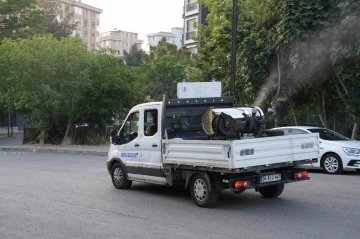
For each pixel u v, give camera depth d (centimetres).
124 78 2822
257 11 1919
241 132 998
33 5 4056
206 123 1023
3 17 4006
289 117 2394
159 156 1064
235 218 879
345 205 989
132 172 1158
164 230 795
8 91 2738
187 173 999
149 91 4272
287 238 738
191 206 997
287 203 1016
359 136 2119
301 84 2045
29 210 962
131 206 1002
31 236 764
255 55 1986
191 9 5000
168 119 1076
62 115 2827
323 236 748
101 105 2788
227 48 2175
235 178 911
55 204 1025
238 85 2181
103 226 828
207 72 2373
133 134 1168
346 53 1638
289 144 955
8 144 3112
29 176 1470
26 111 2820
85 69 2677
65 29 5234
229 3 2119
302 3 1700
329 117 2244
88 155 2325
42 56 2634
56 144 2881
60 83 2650
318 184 1272
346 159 1462
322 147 1521
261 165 909
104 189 1220
